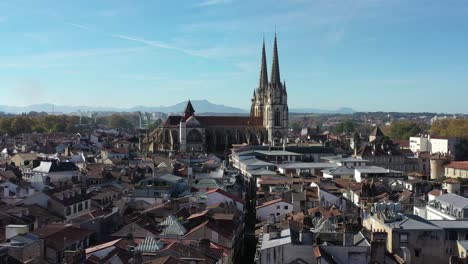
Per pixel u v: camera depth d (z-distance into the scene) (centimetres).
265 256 9456
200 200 17762
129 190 19875
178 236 12462
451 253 10694
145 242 10731
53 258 10394
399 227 10769
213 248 11406
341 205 17875
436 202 14662
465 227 10888
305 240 10125
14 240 10594
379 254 9369
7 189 19050
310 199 18125
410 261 10325
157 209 15312
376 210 12850
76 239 11306
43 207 15975
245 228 17625
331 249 9356
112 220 13525
